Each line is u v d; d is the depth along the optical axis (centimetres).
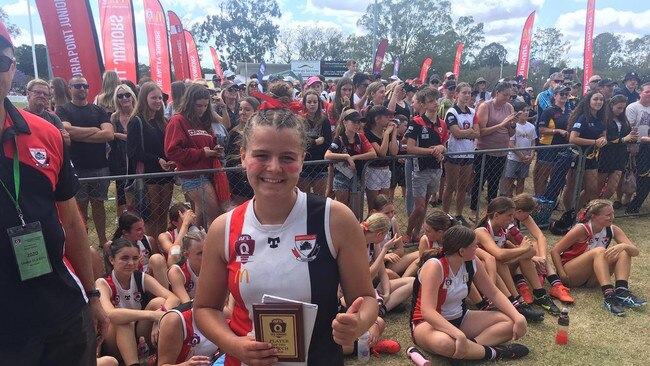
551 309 393
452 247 325
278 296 138
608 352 339
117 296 329
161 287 341
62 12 652
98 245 524
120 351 306
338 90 653
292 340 137
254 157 135
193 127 433
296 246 138
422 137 520
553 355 335
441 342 313
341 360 150
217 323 151
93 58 676
